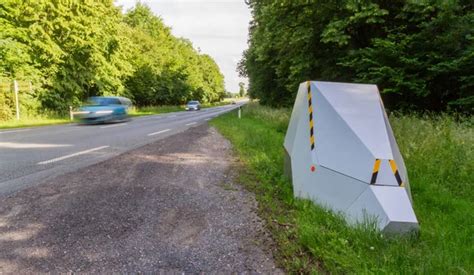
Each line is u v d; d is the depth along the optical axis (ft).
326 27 42.96
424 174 19.79
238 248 11.09
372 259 10.25
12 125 58.29
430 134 23.90
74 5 86.28
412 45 38.01
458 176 19.15
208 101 343.46
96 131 45.47
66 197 15.33
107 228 12.28
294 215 14.10
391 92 40.29
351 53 41.45
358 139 13.69
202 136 41.75
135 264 9.93
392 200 12.16
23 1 74.43
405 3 38.11
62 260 10.02
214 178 20.30
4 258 10.05
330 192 13.79
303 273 9.67
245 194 17.12
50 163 22.41
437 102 42.09
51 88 86.94
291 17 49.01
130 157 25.40
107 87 109.91
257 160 25.46
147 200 15.44
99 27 95.50
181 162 24.54
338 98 15.70
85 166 21.72
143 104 168.04
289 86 58.23
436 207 15.67
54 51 80.48
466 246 11.51
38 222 12.58
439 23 35.91
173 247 11.07
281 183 18.98
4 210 13.60
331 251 10.61
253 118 81.10
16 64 72.08
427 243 11.62
